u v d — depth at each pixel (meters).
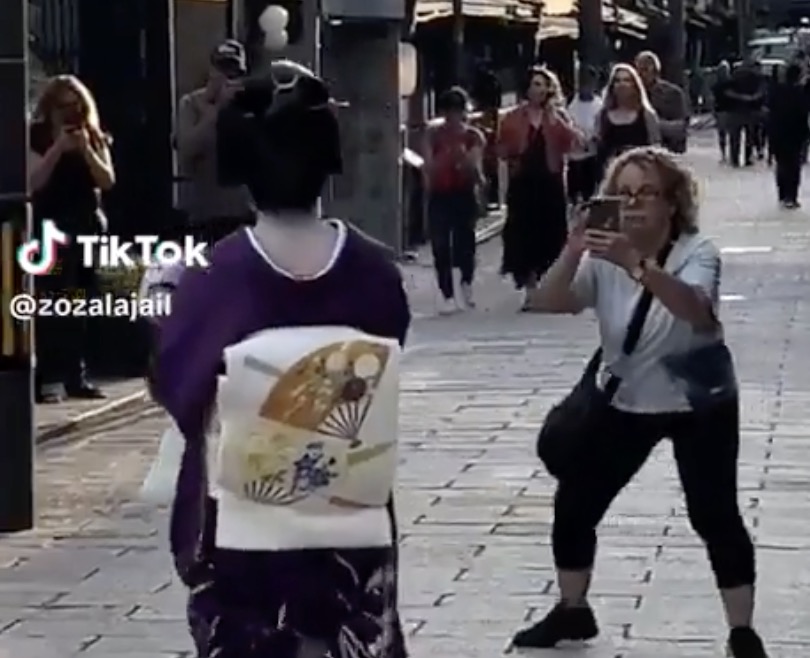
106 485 11.94
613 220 7.70
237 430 5.17
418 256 25.38
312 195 5.29
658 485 11.41
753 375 15.62
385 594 5.32
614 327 7.95
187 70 17.25
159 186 15.59
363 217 24.16
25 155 10.44
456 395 14.88
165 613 9.00
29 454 10.71
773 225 30.20
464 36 31.50
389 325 5.28
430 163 20.20
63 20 15.93
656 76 24.80
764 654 8.05
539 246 20.95
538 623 8.46
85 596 9.31
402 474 11.94
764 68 63.72
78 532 10.69
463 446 12.84
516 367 16.30
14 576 9.71
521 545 10.13
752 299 20.53
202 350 5.21
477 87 30.31
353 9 23.20
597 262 7.98
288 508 5.21
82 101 14.38
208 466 5.27
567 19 38.00
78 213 14.50
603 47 41.78
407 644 8.37
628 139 21.06
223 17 17.88
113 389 15.08
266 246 5.25
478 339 18.00
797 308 19.78
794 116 33.84
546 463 8.29
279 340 5.16
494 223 29.58
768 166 46.47
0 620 8.89
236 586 5.23
